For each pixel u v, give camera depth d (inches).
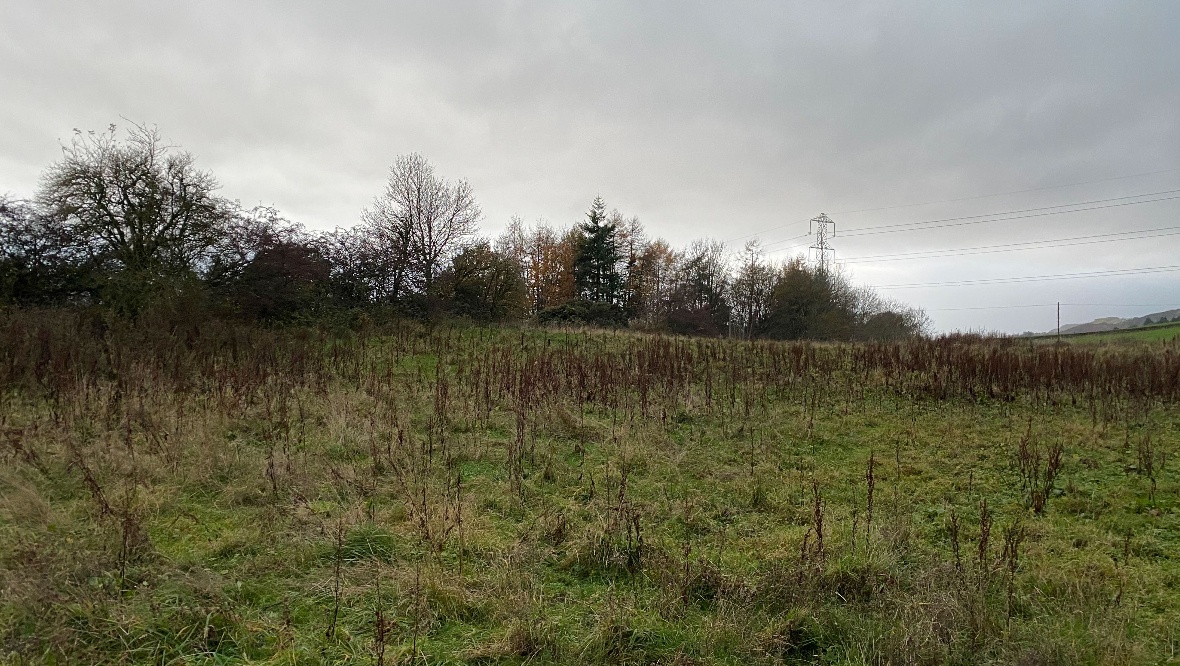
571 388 402.3
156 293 573.6
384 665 122.3
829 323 1531.7
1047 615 151.5
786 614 147.7
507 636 132.0
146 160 637.9
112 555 151.1
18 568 137.9
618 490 237.9
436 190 1032.8
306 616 139.5
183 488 213.0
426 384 419.5
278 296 673.0
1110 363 474.0
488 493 226.8
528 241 1619.1
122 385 317.1
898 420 369.4
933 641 131.2
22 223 614.2
